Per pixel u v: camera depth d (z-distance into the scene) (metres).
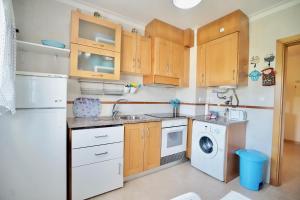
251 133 2.37
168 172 2.40
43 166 1.46
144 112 2.90
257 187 1.97
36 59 1.92
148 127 2.24
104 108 2.44
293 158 3.12
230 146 2.15
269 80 2.16
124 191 1.90
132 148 2.10
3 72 1.03
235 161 2.27
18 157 1.35
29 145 1.39
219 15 2.41
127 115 2.62
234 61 2.27
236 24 2.24
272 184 2.12
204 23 2.71
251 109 2.38
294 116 4.30
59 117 1.51
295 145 4.01
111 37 2.18
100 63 2.13
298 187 2.07
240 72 2.27
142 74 2.60
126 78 2.65
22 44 1.59
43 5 1.96
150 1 2.08
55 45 1.76
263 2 2.03
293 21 1.98
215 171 2.22
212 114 2.74
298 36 1.92
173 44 2.77
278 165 2.09
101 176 1.79
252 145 2.36
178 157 2.65
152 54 2.58
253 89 2.36
